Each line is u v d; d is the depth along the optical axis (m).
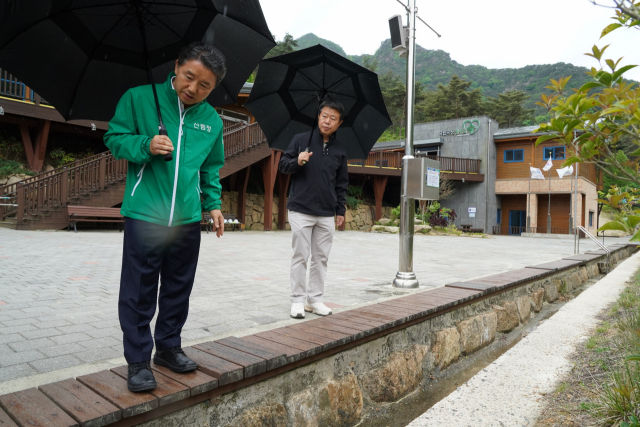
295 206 3.41
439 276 6.26
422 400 3.23
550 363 2.73
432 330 3.73
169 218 1.82
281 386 2.41
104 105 2.16
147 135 1.80
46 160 16.58
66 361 2.45
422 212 23.47
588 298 4.76
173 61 2.21
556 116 1.75
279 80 3.79
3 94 14.09
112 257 7.33
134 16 2.02
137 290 1.82
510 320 5.00
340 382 2.77
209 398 2.00
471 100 60.44
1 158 15.30
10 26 1.75
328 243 3.54
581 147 1.81
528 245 15.23
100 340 2.86
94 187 13.44
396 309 3.53
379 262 8.16
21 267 6.00
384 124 4.17
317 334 2.78
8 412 1.65
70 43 1.97
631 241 1.41
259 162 20.84
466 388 2.36
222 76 1.85
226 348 2.45
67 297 4.19
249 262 7.44
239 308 3.88
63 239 10.04
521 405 2.16
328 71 3.72
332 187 3.46
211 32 2.21
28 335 2.94
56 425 1.53
